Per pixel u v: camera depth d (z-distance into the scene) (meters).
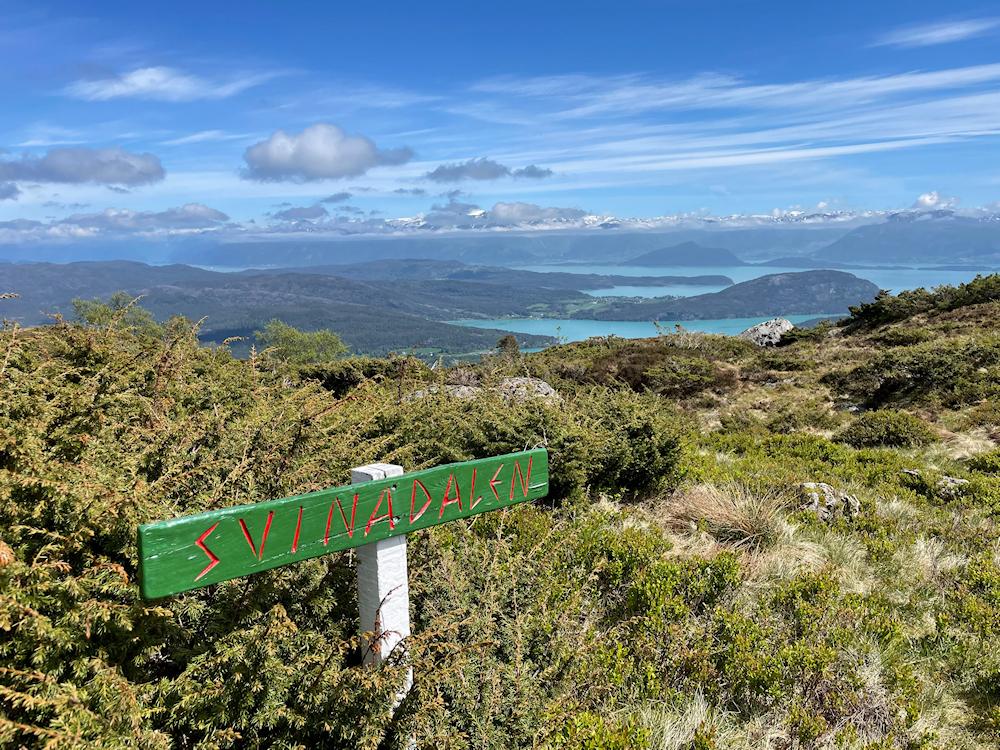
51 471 2.35
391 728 2.40
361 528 2.31
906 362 16.78
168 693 2.14
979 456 10.45
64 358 4.07
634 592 4.30
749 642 3.88
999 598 5.00
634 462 7.10
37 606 1.98
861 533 6.54
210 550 1.94
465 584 3.31
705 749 3.02
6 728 1.67
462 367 13.38
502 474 2.79
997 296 25.83
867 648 4.15
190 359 5.48
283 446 3.24
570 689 3.19
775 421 15.58
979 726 3.64
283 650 2.47
